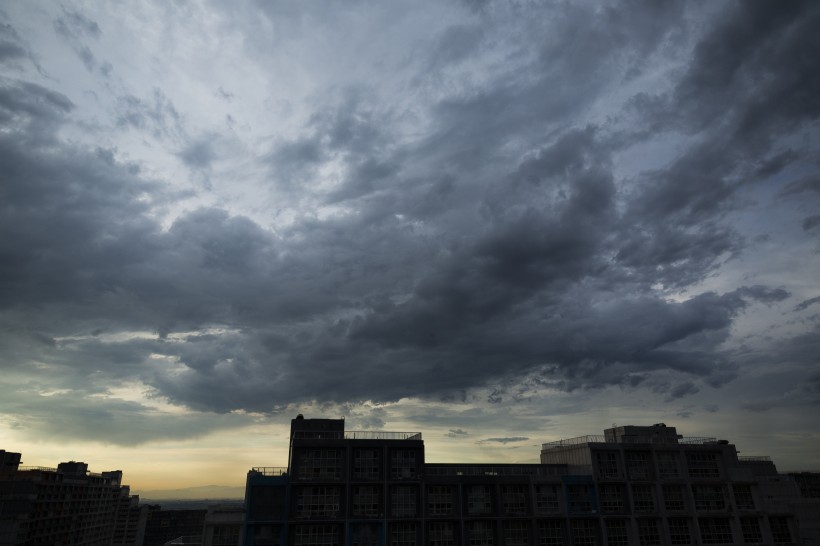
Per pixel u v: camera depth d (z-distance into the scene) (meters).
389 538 76.56
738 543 88.75
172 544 88.81
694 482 90.94
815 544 98.25
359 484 77.88
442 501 80.69
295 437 82.38
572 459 93.50
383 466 79.81
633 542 85.44
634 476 89.94
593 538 84.31
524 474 89.56
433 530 78.88
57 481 142.38
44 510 134.38
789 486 104.75
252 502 74.94
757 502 92.31
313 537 74.56
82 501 161.62
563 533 83.44
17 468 133.25
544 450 101.12
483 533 80.25
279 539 73.75
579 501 86.00
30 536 126.50
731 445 96.56
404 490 79.56
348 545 74.56
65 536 148.12
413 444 82.31
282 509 75.31
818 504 100.00
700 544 87.44
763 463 112.62
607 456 90.06
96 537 176.62
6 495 124.50
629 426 100.75
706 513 89.38
